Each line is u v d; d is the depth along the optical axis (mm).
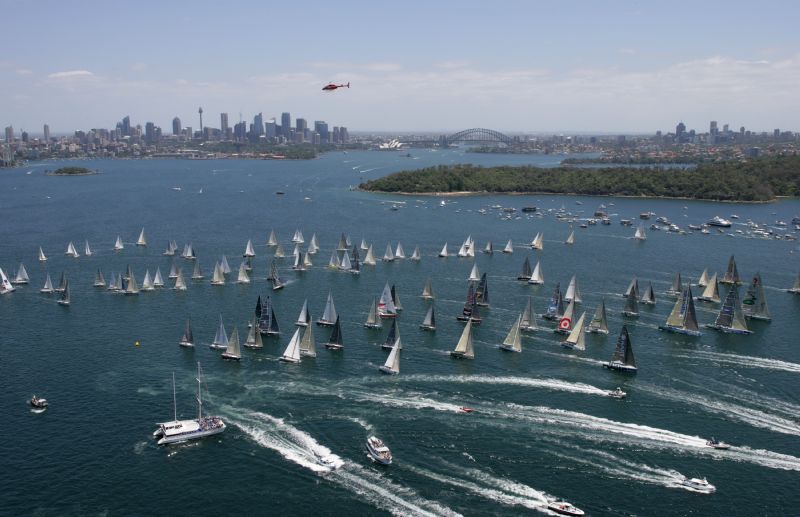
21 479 146500
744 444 165250
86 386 193750
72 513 135500
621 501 141250
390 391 192125
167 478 148000
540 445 162875
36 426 169375
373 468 152250
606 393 192500
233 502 140000
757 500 142250
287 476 149125
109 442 162250
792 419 179250
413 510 137625
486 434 167625
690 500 141875
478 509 138000
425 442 163500
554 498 141375
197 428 164500
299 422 173000
